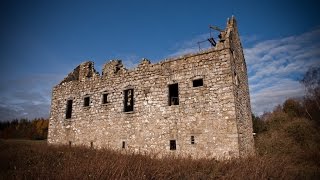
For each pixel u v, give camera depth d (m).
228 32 14.92
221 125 13.38
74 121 20.61
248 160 11.15
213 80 14.27
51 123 22.53
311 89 31.02
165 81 16.12
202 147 13.62
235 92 13.96
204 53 14.98
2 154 11.40
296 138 22.45
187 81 15.19
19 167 9.27
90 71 21.48
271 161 10.84
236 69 15.34
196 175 9.07
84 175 7.62
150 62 17.62
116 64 19.34
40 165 9.52
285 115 29.97
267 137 23.45
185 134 14.39
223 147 13.01
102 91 19.41
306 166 13.80
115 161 9.75
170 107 15.39
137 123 16.59
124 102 17.94
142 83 17.17
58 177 7.54
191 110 14.56
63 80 23.30
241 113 14.66
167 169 9.19
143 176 7.88
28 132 55.22
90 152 13.24
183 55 15.83
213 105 13.91
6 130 54.81
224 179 8.66
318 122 26.75
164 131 15.22
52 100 23.34
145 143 15.79
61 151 13.74
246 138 14.99
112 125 17.91
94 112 19.41
